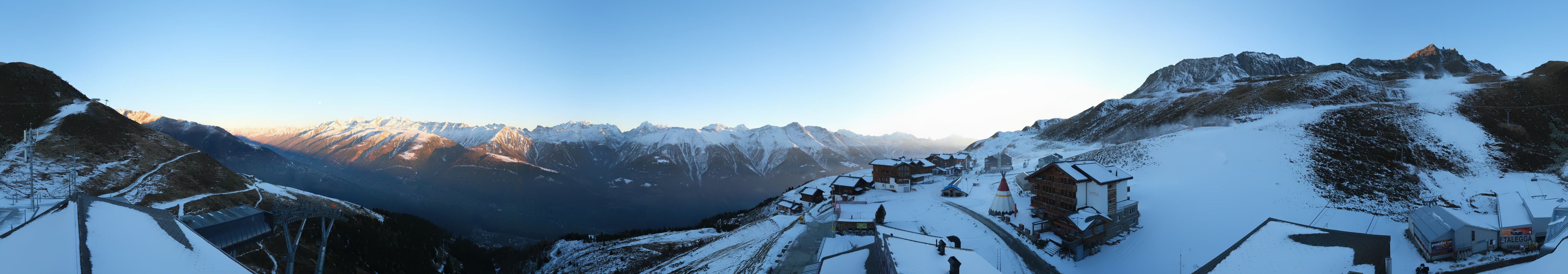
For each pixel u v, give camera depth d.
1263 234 48.03
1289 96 159.00
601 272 73.56
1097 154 119.94
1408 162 82.25
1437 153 86.31
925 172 111.19
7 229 45.16
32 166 64.94
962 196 85.56
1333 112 112.75
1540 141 91.44
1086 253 54.62
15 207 52.53
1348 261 38.91
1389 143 91.62
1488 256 38.31
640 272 67.00
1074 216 55.78
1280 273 39.12
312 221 63.59
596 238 107.38
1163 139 111.94
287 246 47.72
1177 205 69.81
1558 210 41.12
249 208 59.19
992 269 33.94
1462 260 38.97
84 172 67.69
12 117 78.56
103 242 30.03
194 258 33.84
